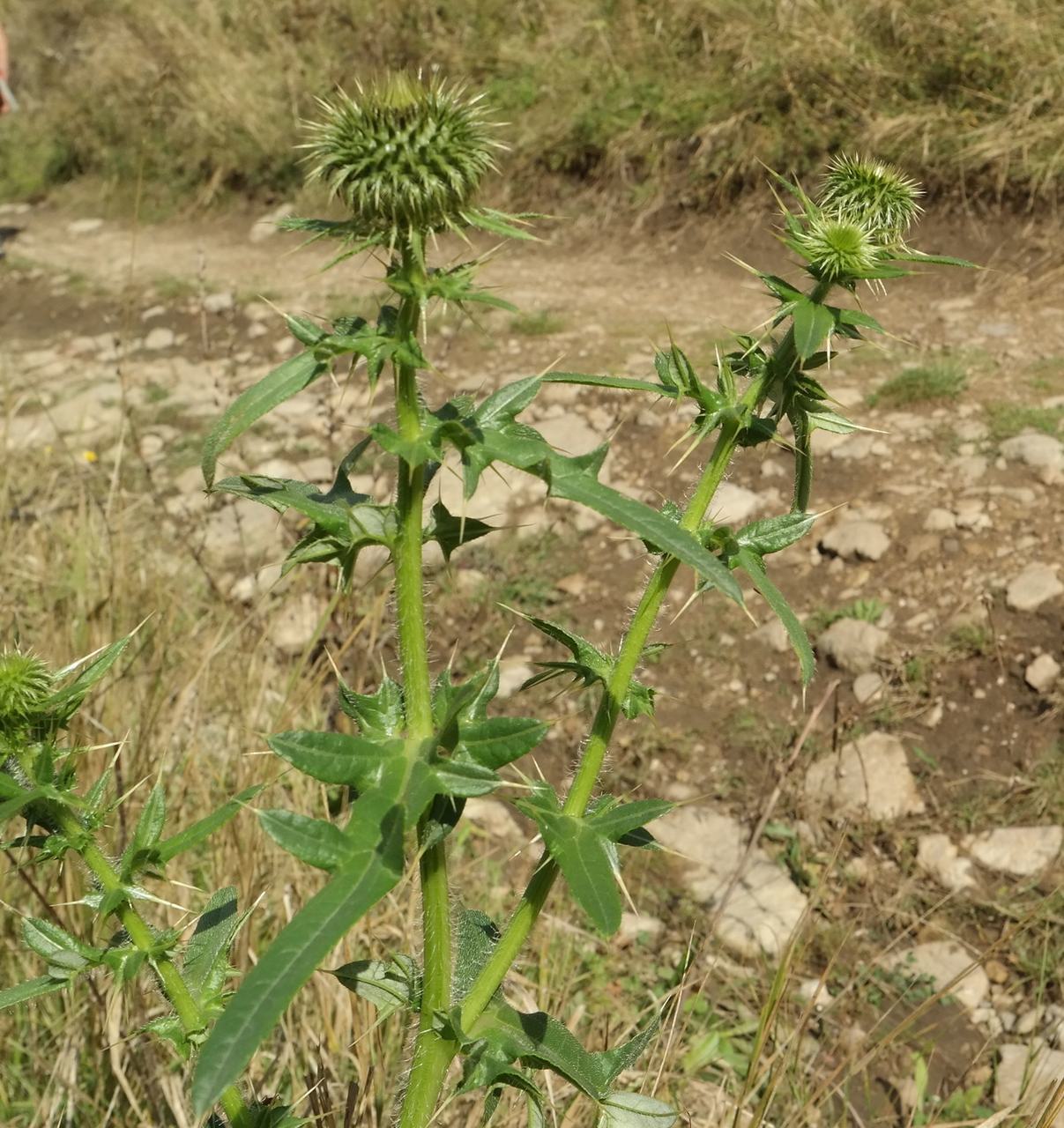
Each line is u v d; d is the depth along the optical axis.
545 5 10.24
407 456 1.47
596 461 1.52
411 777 1.40
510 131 9.48
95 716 3.96
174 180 11.52
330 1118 2.63
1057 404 5.99
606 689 1.74
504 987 3.43
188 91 11.39
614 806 1.64
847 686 4.96
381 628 5.04
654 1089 2.90
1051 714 4.59
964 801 4.44
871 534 5.43
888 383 6.32
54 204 12.24
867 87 8.25
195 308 9.16
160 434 7.31
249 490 1.56
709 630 5.35
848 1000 3.82
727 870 4.38
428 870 1.60
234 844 3.62
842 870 4.31
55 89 13.26
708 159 8.67
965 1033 3.73
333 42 10.97
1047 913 3.96
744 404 1.81
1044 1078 3.47
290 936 1.22
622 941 4.10
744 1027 3.66
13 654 1.64
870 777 4.55
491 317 7.96
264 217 10.91
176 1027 1.67
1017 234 7.43
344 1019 3.14
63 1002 3.43
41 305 9.78
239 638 4.82
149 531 6.15
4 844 1.63
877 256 1.84
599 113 9.18
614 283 8.42
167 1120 2.99
